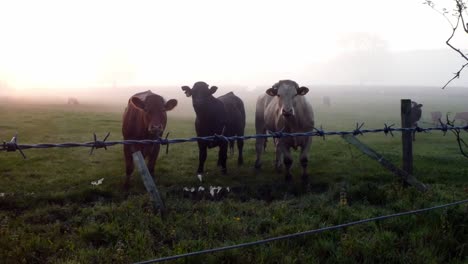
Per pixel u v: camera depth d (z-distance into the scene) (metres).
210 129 10.28
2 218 6.46
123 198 7.91
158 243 5.25
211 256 4.66
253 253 4.87
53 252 5.03
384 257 4.84
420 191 7.45
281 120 9.09
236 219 6.15
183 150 13.96
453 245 5.16
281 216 6.26
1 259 4.69
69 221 6.33
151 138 8.59
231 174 10.16
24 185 8.72
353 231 5.52
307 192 8.43
